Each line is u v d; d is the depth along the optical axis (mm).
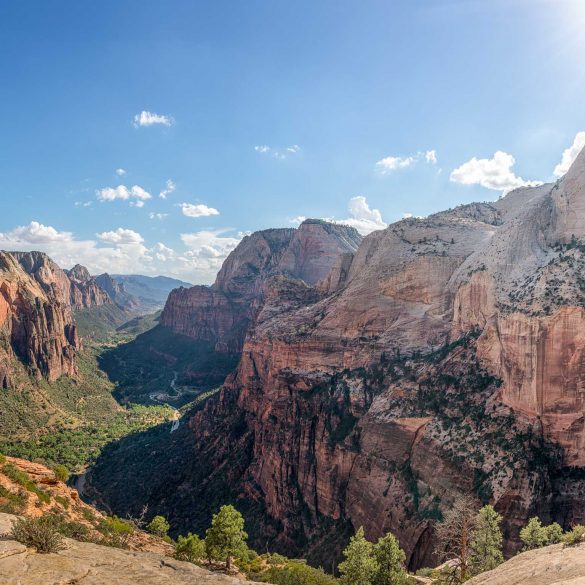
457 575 40312
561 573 20062
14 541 20031
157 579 19484
